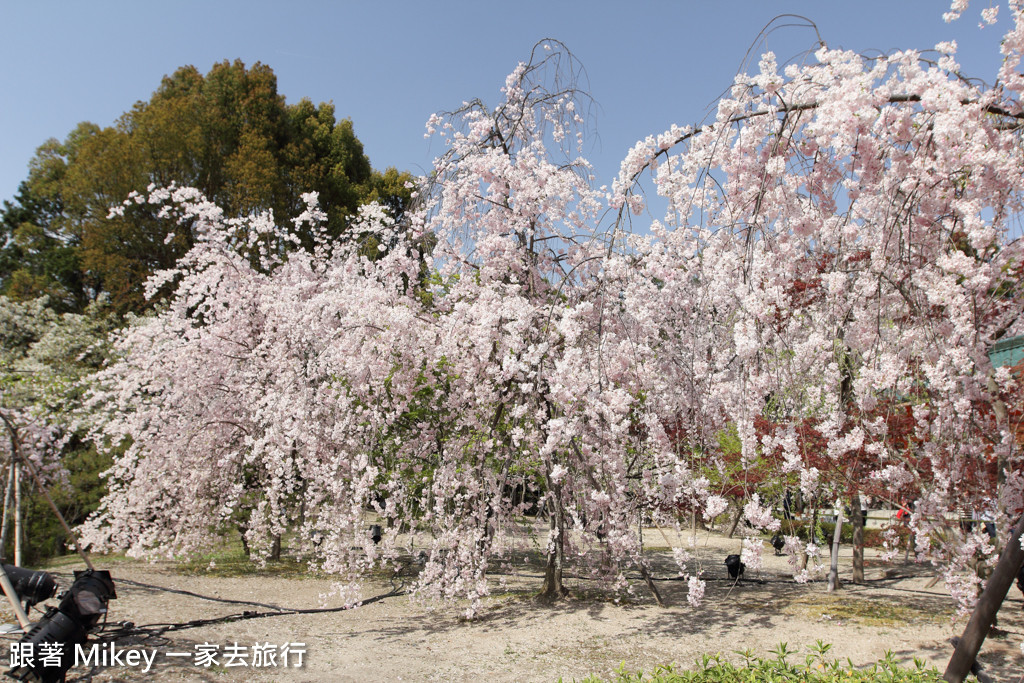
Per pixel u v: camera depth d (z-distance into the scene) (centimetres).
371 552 674
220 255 979
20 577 446
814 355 463
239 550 1195
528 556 1018
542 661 544
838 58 360
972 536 467
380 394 757
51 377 1199
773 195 393
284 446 786
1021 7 344
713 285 451
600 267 647
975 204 372
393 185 2039
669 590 862
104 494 1117
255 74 2052
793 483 556
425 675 507
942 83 338
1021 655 545
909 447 537
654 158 449
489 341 641
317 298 824
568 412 583
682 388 606
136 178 1747
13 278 2225
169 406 949
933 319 453
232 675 481
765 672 379
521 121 759
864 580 916
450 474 665
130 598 741
